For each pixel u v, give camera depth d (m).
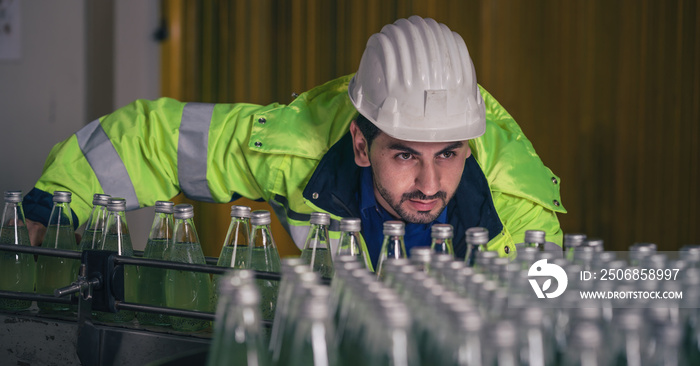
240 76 3.22
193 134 1.48
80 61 3.21
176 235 1.10
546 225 1.45
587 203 3.26
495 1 3.11
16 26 3.26
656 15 3.20
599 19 3.17
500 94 3.16
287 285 0.71
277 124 1.45
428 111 1.20
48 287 1.18
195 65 3.25
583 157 3.23
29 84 3.27
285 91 3.20
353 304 0.71
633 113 3.23
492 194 1.43
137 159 1.47
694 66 3.26
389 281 0.75
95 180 1.42
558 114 3.19
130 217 3.35
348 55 3.14
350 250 0.95
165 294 1.08
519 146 1.46
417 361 0.62
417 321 0.66
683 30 3.22
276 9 3.18
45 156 3.28
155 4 3.25
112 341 1.01
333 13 3.14
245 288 0.56
